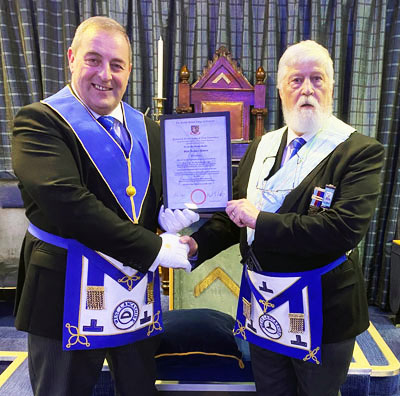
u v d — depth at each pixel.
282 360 1.44
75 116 1.27
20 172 1.19
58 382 1.31
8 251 2.96
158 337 1.57
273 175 1.38
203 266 2.45
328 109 1.33
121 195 1.31
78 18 2.93
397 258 2.85
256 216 1.29
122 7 2.87
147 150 1.41
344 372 1.37
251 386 1.86
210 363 1.91
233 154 2.89
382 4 2.87
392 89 3.00
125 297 1.31
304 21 3.04
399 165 3.01
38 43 2.93
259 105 2.90
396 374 2.14
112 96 1.27
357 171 1.25
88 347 1.27
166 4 2.94
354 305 1.33
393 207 3.05
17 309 1.39
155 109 3.07
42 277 1.27
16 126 1.24
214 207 1.37
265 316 1.39
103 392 1.97
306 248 1.24
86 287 1.27
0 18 2.84
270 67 2.99
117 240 1.19
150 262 1.25
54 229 1.28
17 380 2.10
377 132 3.10
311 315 1.31
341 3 2.89
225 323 2.05
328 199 1.25
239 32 3.01
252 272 1.42
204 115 1.32
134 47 2.91
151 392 1.49
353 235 1.21
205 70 2.87
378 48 2.91
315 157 1.32
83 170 1.27
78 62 1.24
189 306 2.40
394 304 2.88
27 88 3.01
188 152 1.35
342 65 3.01
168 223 1.36
